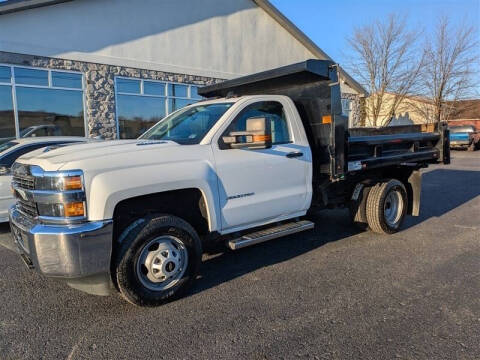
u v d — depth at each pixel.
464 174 14.30
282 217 4.79
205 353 2.86
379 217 5.76
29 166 3.46
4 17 10.42
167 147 3.80
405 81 29.98
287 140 4.84
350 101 22.06
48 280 4.32
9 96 10.76
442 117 33.50
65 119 11.90
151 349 2.92
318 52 19.84
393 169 6.59
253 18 17.20
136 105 13.58
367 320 3.30
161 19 13.98
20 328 3.26
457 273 4.36
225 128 4.21
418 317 3.34
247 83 5.31
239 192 4.21
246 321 3.32
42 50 11.20
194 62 15.20
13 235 3.88
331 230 6.37
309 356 2.79
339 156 4.94
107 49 12.61
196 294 3.91
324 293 3.87
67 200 3.16
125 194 3.37
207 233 4.10
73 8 11.70
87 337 3.10
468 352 2.81
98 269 3.26
